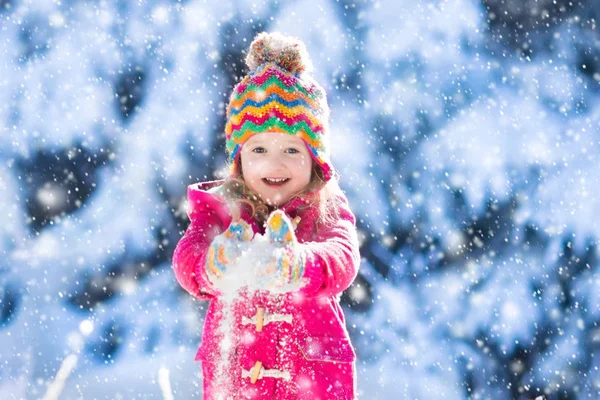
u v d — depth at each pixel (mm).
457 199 12070
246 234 3340
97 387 8305
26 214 12055
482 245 11586
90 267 11570
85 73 13484
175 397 8055
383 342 10562
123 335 10539
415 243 11727
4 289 11008
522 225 11758
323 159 4145
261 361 3852
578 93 13008
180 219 12344
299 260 3408
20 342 9711
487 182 12070
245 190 4137
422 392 9242
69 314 10922
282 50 4238
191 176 12758
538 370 10125
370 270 11531
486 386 9812
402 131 12883
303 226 4012
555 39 13352
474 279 11266
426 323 10844
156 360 9680
